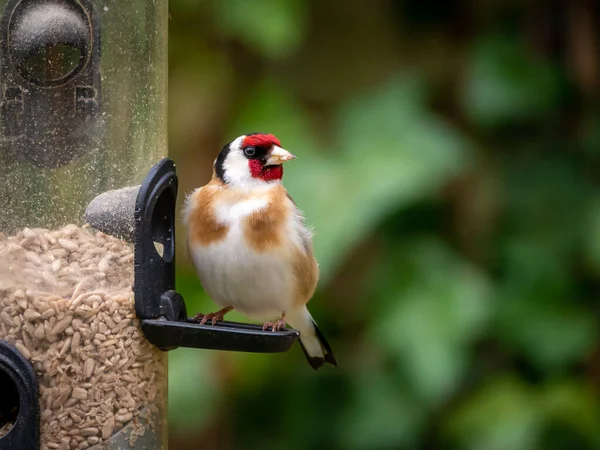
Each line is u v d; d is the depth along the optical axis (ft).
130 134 23.25
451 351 35.17
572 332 37.35
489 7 41.29
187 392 35.63
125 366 22.50
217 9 37.24
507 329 37.50
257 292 26.32
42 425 21.94
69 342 22.07
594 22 40.42
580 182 39.34
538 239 38.70
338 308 39.40
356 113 37.73
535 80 39.63
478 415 36.22
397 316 36.04
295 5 37.40
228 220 25.91
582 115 40.16
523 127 40.37
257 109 37.35
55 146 22.67
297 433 37.55
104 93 23.02
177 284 35.01
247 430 38.14
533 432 35.55
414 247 37.58
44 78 22.62
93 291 22.29
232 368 36.94
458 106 41.29
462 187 39.73
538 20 40.88
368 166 35.88
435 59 41.78
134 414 22.66
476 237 39.32
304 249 26.61
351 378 37.60
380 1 42.47
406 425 36.27
